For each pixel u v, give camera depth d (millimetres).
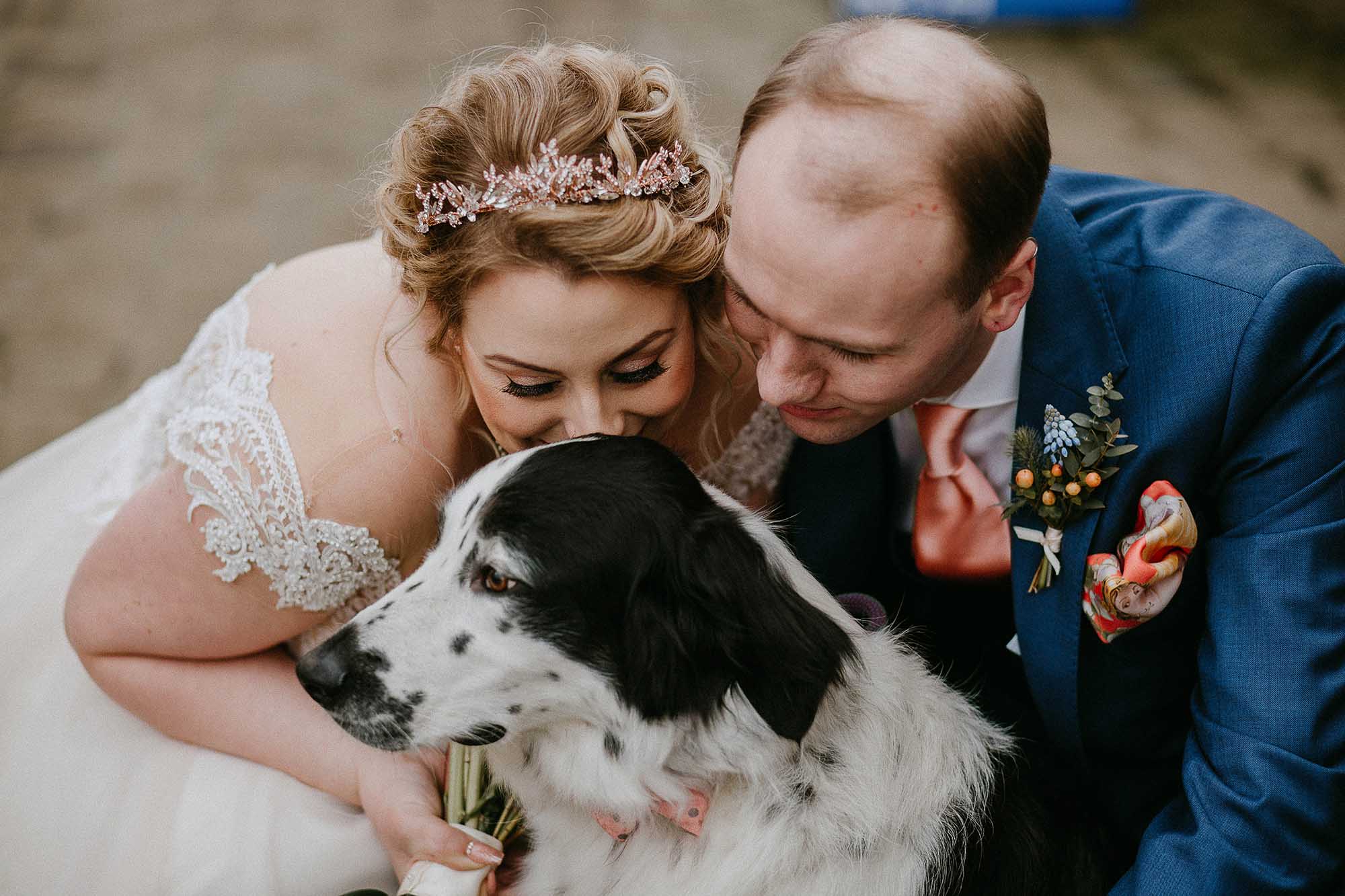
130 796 2568
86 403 4742
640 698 2172
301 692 2621
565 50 2250
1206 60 7363
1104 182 2596
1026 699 2812
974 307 2021
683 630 2125
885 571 2887
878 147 1797
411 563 2572
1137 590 2129
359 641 2168
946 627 2822
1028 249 2020
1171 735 2539
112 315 5230
